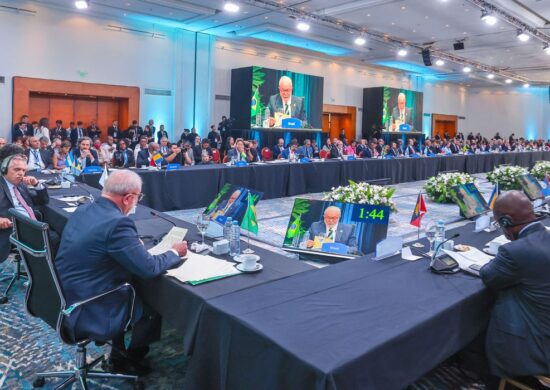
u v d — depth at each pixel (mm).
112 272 2070
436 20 12398
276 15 11852
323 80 16609
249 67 14148
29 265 2148
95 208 2135
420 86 22219
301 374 1332
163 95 13352
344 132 19422
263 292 1922
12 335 2859
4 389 2260
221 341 1686
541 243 1903
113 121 12422
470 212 4047
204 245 2547
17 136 10344
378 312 1720
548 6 11164
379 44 15211
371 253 2725
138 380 2238
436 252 2391
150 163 7234
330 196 5305
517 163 16359
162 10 11461
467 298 1900
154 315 2385
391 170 10961
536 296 1854
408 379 1571
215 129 14406
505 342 1903
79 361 2215
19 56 10719
